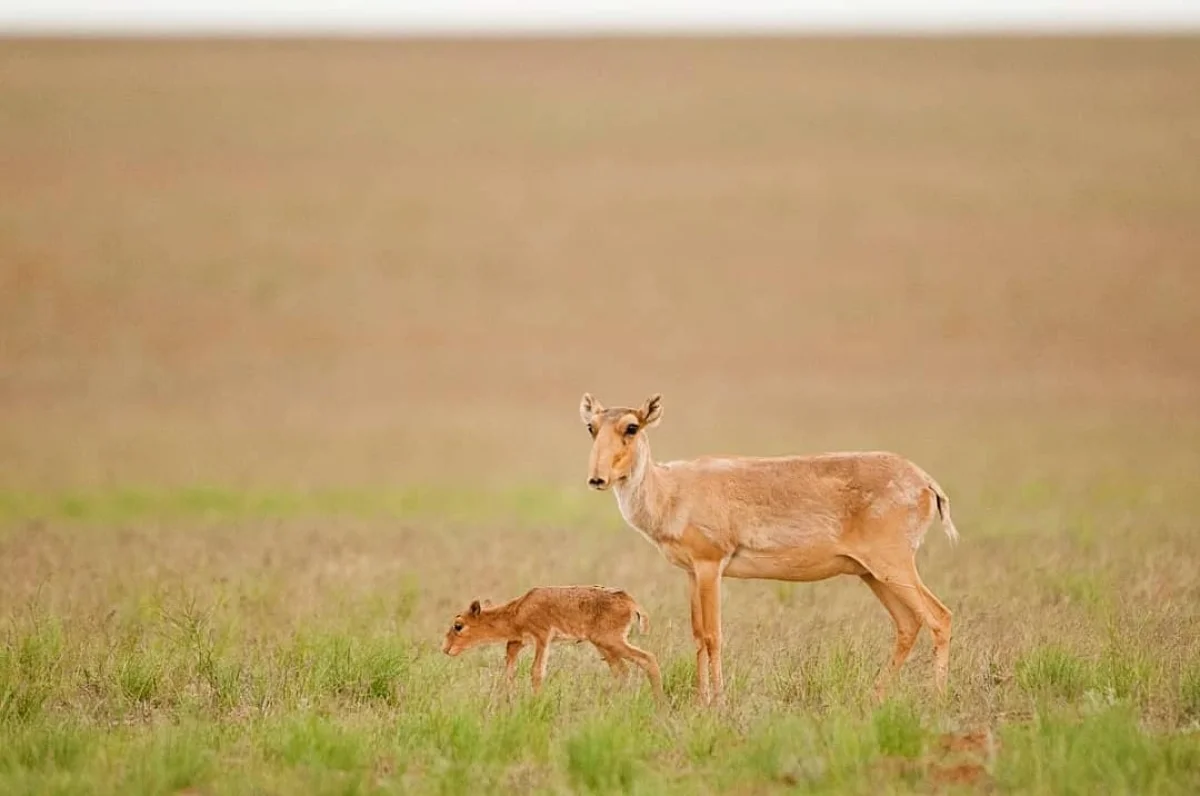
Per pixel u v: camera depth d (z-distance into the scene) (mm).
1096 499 79812
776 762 26312
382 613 41719
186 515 79812
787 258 199250
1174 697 30297
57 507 84375
